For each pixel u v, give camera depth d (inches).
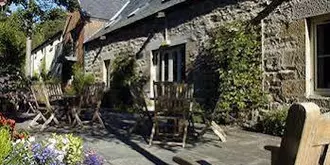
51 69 909.2
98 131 280.2
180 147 217.6
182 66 399.9
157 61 445.4
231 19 320.5
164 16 404.5
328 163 65.0
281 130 253.1
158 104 225.3
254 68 291.6
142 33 468.4
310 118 52.9
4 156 96.1
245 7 304.8
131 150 209.0
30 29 744.3
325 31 252.8
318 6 243.3
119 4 703.1
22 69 442.6
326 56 251.8
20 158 104.2
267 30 284.0
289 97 265.7
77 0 673.6
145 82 458.3
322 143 59.3
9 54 423.8
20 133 150.8
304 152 56.1
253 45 292.5
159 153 200.7
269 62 282.0
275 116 263.0
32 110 411.5
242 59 294.0
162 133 244.8
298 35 259.1
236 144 224.8
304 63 254.8
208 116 253.4
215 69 326.3
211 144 225.3
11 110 421.4
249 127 288.8
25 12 724.0
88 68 638.5
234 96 295.7
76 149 121.0
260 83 287.7
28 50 483.2
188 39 377.4
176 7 390.0
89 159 125.3
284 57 269.9
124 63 503.2
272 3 278.8
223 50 301.7
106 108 509.4
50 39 932.0
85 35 650.8
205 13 353.7
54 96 309.9
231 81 297.3
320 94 250.4
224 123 311.7
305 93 253.9
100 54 590.6
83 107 316.2
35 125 310.2
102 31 599.5
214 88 328.8
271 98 279.4
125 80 494.0
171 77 417.1
